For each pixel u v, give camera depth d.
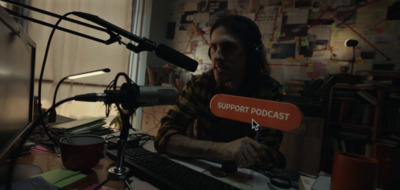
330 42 2.38
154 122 2.72
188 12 3.18
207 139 1.00
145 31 3.01
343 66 2.33
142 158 0.59
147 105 0.50
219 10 2.96
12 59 0.44
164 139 0.76
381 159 1.92
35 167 0.51
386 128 2.02
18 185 0.38
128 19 2.72
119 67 2.71
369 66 2.24
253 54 0.89
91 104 2.61
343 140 2.12
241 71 0.92
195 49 3.12
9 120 0.44
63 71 2.38
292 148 2.06
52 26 0.49
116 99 0.45
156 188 0.48
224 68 0.87
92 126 0.84
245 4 2.79
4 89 0.40
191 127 1.86
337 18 2.35
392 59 2.16
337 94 2.16
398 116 1.99
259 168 0.69
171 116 0.90
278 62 2.60
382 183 1.90
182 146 0.72
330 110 2.18
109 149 0.66
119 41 0.52
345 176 0.38
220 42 0.84
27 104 0.60
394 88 1.92
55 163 0.56
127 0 2.70
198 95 1.01
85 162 0.51
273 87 1.01
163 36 3.30
